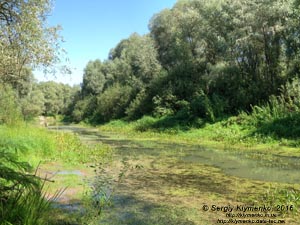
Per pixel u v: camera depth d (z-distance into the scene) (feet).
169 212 25.57
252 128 80.28
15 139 45.42
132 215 24.61
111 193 30.50
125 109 168.66
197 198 29.71
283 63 92.63
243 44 94.68
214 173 41.27
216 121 96.89
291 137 68.90
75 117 236.43
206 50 122.11
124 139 90.02
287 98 80.59
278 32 88.02
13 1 44.73
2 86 61.67
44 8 49.03
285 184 35.50
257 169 44.09
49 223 20.57
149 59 159.74
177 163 48.57
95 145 69.72
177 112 119.96
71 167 42.29
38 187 18.67
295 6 78.28
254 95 94.32
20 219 17.03
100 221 23.04
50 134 71.10
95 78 248.73
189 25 128.06
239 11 92.27
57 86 342.85
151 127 118.11
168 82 134.41
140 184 34.83
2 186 18.19
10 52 46.96
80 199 27.86
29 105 130.82
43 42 49.39
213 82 110.42
